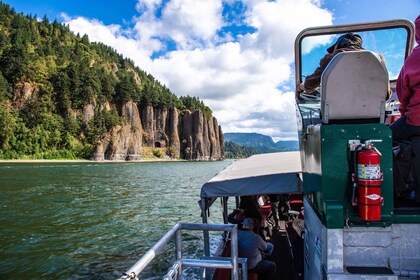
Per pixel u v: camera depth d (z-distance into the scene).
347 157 2.18
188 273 9.84
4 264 11.48
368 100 2.15
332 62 2.16
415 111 2.34
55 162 108.25
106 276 10.51
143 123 178.75
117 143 144.75
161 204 24.72
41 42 184.88
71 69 147.62
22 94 133.38
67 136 131.88
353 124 2.21
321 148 2.22
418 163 2.43
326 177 2.21
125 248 13.45
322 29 4.24
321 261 2.32
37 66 143.00
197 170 82.69
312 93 3.94
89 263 11.65
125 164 113.31
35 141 121.25
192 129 197.88
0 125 112.94
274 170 5.07
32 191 32.03
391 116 3.65
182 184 41.72
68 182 42.00
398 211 2.21
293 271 5.62
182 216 20.03
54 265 11.41
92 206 23.75
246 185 4.60
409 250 2.11
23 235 15.48
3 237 15.07
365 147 2.06
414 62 2.33
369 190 2.01
